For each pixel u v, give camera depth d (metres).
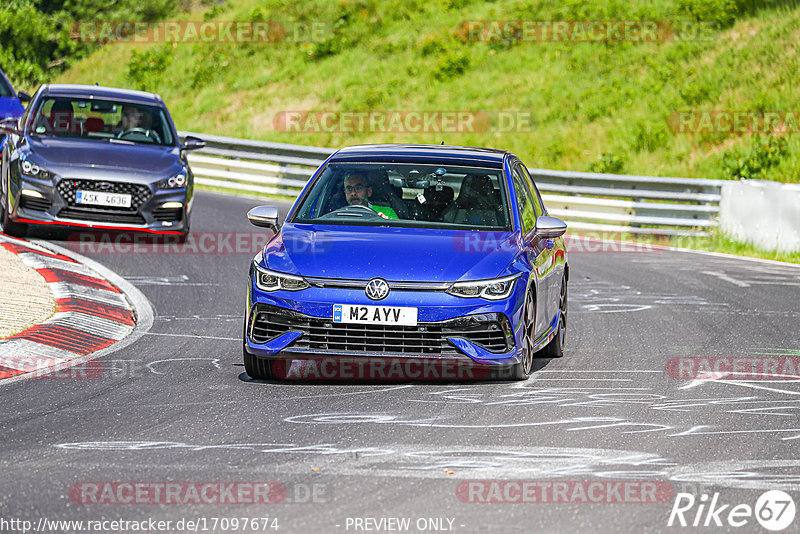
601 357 32.56
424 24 141.88
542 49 130.12
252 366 27.75
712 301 45.19
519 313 27.19
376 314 26.38
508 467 19.91
